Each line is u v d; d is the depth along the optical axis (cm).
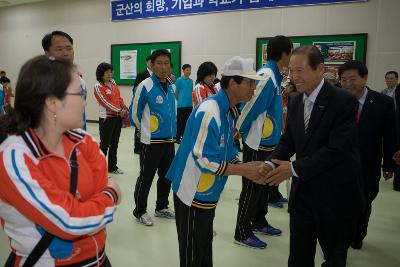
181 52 761
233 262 238
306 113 165
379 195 387
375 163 238
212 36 721
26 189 81
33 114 86
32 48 1004
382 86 579
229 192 391
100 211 90
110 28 855
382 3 562
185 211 162
